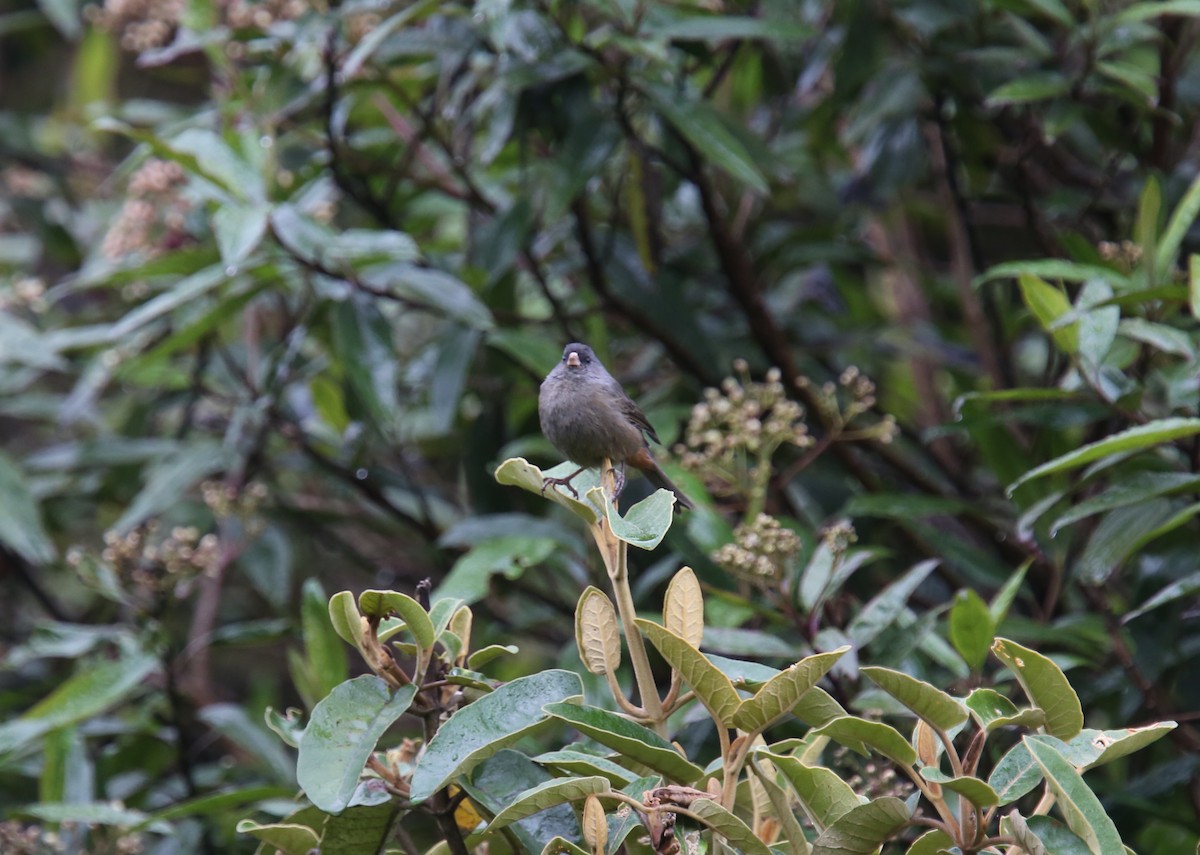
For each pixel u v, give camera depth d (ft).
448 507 42.29
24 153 49.80
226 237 28.91
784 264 40.34
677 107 31.09
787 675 15.60
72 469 41.93
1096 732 16.38
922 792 17.25
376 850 18.10
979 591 35.47
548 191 31.94
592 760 16.70
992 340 39.22
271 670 53.78
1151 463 27.20
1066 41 35.40
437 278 32.68
